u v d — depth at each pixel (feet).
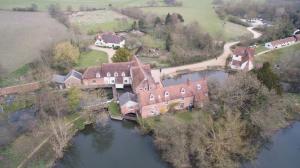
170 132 183.73
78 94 238.48
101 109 245.24
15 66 327.06
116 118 234.17
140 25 497.05
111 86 287.48
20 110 243.40
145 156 196.65
